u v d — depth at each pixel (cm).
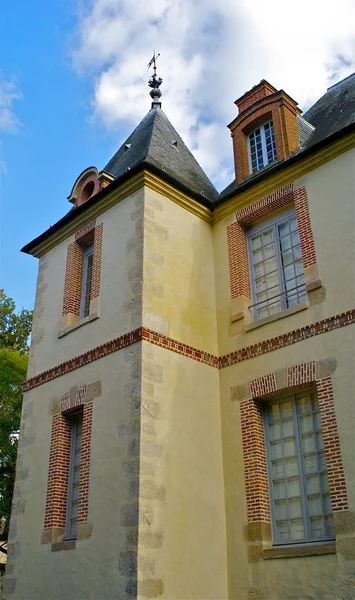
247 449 941
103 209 1148
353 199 938
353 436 803
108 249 1088
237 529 903
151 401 889
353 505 770
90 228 1166
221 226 1167
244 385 984
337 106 1290
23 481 1058
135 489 819
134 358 919
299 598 784
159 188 1093
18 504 1043
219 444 976
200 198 1148
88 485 904
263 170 1184
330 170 995
